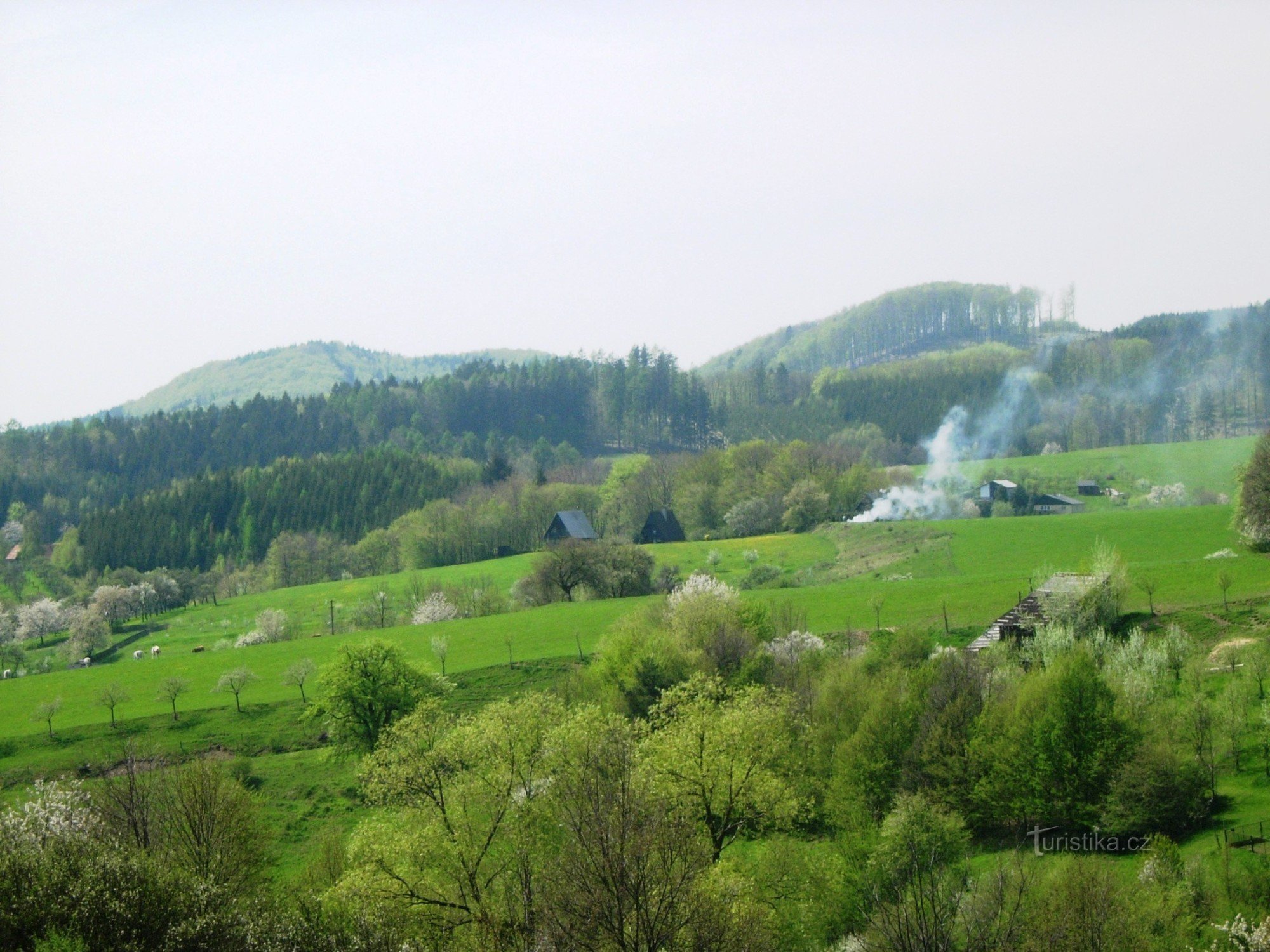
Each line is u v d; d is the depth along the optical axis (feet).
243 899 117.60
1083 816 161.27
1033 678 179.42
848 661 228.02
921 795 167.94
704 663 234.79
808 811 170.09
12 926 96.58
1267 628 232.53
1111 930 107.86
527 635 313.53
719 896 113.19
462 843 135.23
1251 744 175.73
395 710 233.14
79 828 136.15
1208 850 138.21
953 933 107.76
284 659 309.22
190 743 247.09
